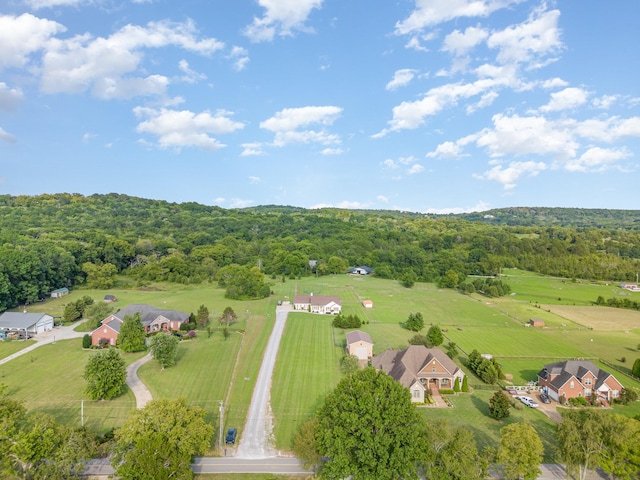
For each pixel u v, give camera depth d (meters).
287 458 52.78
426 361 77.75
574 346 105.75
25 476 43.56
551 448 56.53
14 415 46.62
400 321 125.19
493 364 82.75
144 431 45.50
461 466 43.78
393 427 44.75
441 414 66.06
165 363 80.69
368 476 43.00
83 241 192.75
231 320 113.81
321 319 124.00
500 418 64.19
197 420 47.94
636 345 107.44
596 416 48.34
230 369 81.38
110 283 166.12
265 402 67.94
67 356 86.69
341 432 44.66
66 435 45.22
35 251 147.50
